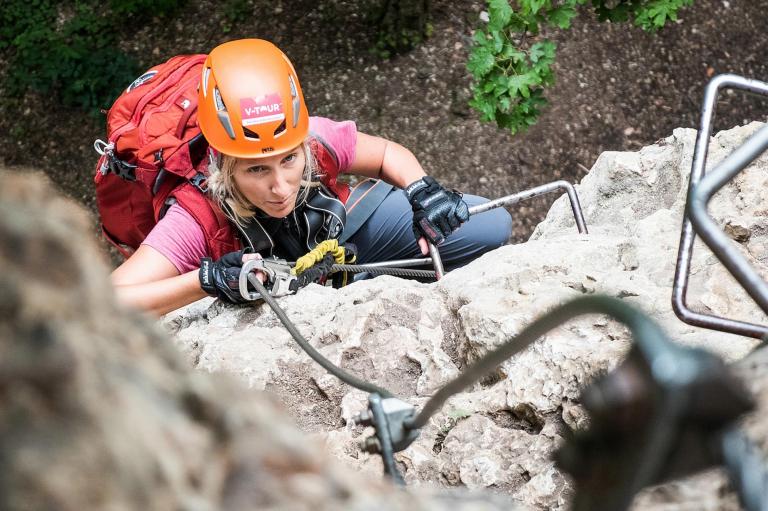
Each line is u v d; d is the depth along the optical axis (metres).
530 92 5.09
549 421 1.91
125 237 3.73
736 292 2.27
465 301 2.38
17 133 7.69
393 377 2.32
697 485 0.73
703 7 7.57
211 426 0.45
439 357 2.29
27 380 0.37
